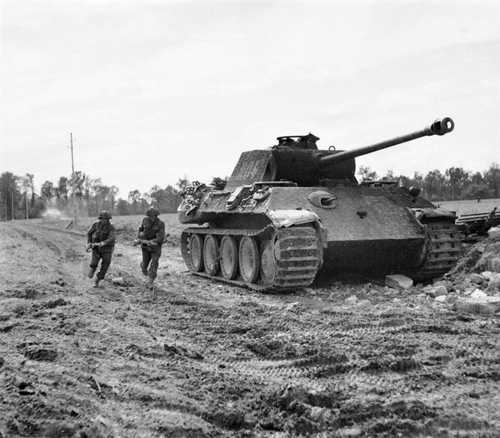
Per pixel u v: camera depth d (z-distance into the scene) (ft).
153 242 53.67
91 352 26.86
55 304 38.96
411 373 24.13
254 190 55.11
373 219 51.83
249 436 18.37
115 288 50.11
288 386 21.61
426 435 18.15
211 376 23.90
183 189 72.43
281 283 46.93
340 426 18.95
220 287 54.03
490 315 36.09
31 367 23.00
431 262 51.60
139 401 20.70
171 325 34.96
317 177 60.34
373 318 35.60
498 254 49.65
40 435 16.53
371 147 53.47
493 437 17.90
